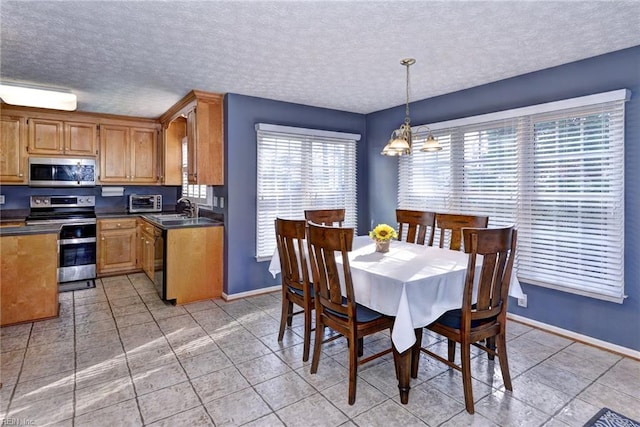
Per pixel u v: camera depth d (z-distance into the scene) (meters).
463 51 2.70
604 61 2.72
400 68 3.06
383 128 4.67
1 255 3.12
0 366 2.48
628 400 2.11
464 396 2.05
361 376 2.39
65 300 3.89
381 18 2.19
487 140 3.48
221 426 1.88
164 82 3.45
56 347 2.78
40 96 3.55
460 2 2.01
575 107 2.84
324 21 2.24
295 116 4.30
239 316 3.46
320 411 2.01
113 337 2.97
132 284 4.49
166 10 2.10
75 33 2.39
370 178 4.90
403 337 1.90
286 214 4.27
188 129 4.13
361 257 2.60
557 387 2.24
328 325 2.32
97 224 4.73
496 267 2.08
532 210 3.14
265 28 2.33
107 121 4.93
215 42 2.54
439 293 2.12
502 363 2.21
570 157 2.90
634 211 2.60
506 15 2.15
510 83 3.31
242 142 3.94
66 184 4.65
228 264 3.93
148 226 4.52
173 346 2.81
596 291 2.75
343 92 3.82
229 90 3.74
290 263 2.73
